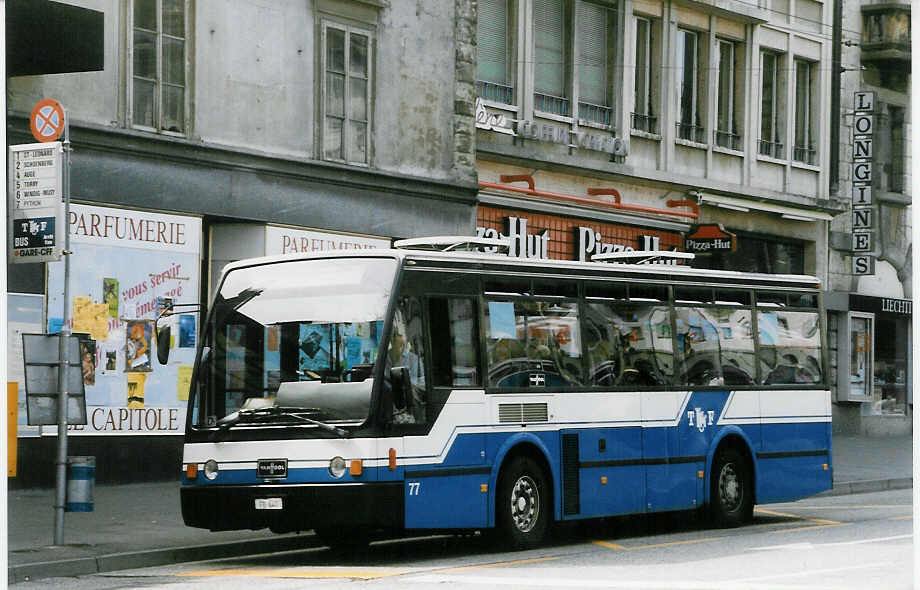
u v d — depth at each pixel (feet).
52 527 57.93
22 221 51.78
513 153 100.22
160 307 76.43
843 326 130.82
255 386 49.37
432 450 49.21
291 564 49.73
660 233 114.11
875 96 137.59
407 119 92.27
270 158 82.33
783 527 62.23
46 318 70.59
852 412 132.05
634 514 57.47
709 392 61.52
